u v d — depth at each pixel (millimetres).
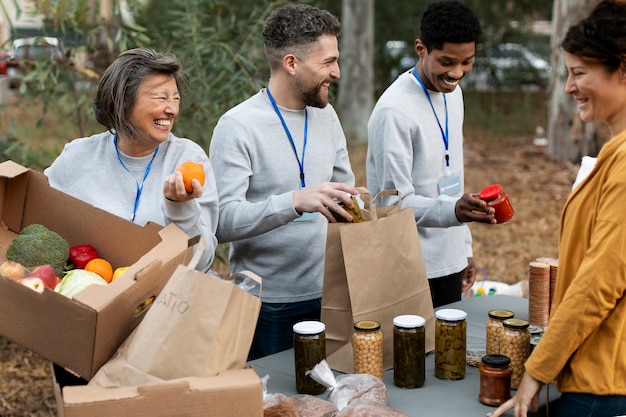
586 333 1850
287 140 2717
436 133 2996
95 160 2336
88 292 1749
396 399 2117
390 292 2311
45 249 2059
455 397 2125
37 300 1777
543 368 1899
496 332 2240
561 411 1971
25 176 2248
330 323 2299
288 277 2785
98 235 2184
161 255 1897
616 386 1872
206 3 4977
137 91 2148
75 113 4805
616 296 1824
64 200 2209
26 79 4164
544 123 12828
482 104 13602
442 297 3113
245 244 2811
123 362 1728
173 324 1710
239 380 1686
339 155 2910
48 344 1795
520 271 6109
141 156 2320
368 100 11531
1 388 4102
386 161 2877
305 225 2775
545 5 14391
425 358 2385
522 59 14328
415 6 14000
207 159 2381
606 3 1858
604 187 1825
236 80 4574
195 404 1653
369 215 2367
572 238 1923
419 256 2393
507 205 2549
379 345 2201
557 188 8625
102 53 4809
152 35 4859
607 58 1827
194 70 4496
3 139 4535
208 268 2291
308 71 2621
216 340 1721
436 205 2691
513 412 2023
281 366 2363
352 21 11328
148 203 2297
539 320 2543
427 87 2979
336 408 1981
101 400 1622
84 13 4352
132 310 1830
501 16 14305
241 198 2613
